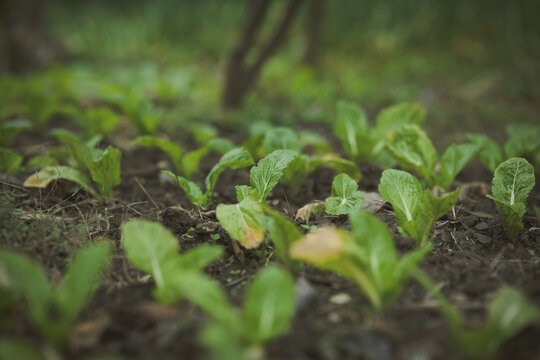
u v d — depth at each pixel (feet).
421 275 1.62
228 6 7.64
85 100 4.23
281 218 1.74
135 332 1.65
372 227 1.66
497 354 1.56
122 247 2.02
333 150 3.26
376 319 1.68
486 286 1.82
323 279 1.86
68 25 7.59
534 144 2.52
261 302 1.52
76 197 2.36
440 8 6.75
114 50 6.71
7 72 5.15
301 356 1.57
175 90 4.30
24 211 2.15
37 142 3.18
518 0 6.59
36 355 1.46
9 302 1.59
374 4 7.04
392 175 2.01
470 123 3.90
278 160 2.09
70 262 1.90
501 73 5.32
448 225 2.20
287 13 3.79
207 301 1.52
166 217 2.20
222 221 1.91
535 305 1.71
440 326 1.65
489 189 2.54
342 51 6.45
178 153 2.55
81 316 1.71
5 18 5.24
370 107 4.34
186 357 1.55
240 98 4.06
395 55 6.22
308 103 4.36
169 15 7.37
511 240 2.10
